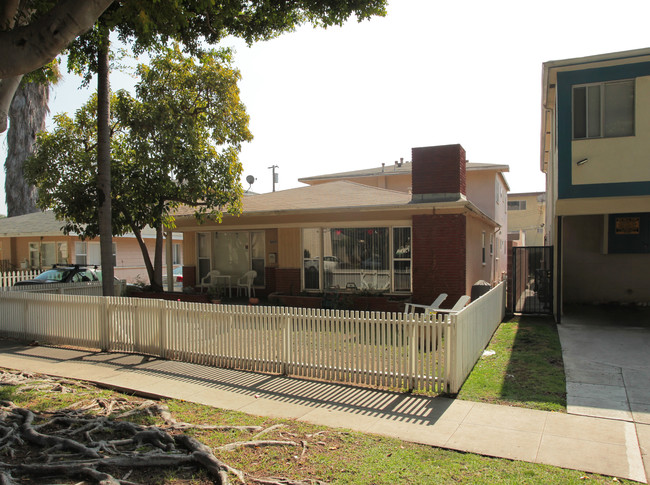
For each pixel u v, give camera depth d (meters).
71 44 10.84
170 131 14.45
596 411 6.00
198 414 6.05
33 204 26.73
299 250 15.45
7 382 7.38
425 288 13.27
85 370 8.30
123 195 14.92
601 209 11.20
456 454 4.82
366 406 6.34
